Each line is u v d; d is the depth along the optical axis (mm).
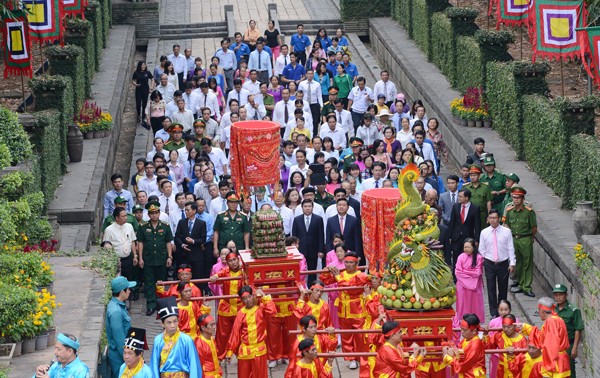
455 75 52906
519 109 43219
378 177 38688
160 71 54062
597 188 34938
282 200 36875
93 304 29875
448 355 24938
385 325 25109
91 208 38938
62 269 32781
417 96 55031
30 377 25266
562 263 33844
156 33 66750
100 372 28016
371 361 27844
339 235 32844
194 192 39656
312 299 29766
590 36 36438
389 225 29688
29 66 40875
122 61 59812
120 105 53844
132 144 52469
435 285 24812
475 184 37156
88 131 47656
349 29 68250
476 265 33344
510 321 28047
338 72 52531
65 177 42406
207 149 42500
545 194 39969
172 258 36344
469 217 36344
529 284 35531
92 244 38688
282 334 31406
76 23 52094
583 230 33562
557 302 29797
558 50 40094
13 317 26453
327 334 27953
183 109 47781
